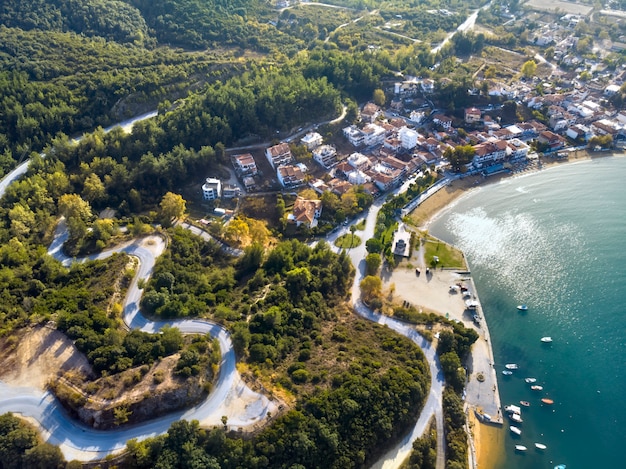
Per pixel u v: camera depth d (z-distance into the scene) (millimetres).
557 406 144625
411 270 188375
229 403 118312
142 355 122875
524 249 199500
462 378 144250
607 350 160000
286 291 158250
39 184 194375
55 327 126750
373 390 128500
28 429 105688
